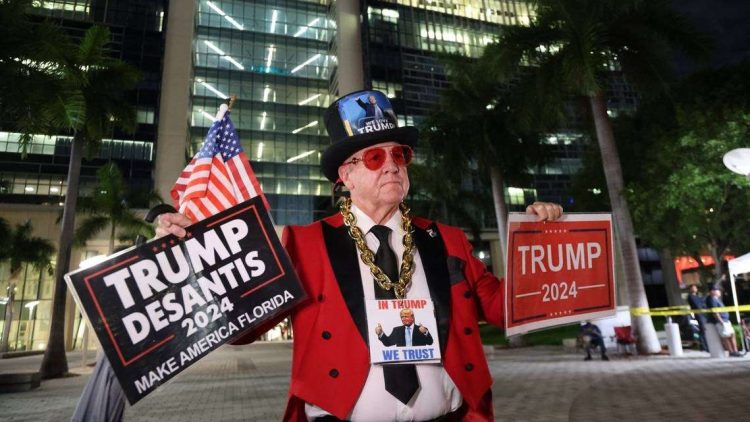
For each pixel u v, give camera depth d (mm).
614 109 45750
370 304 1533
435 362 1510
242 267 1544
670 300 37906
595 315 1860
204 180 2543
